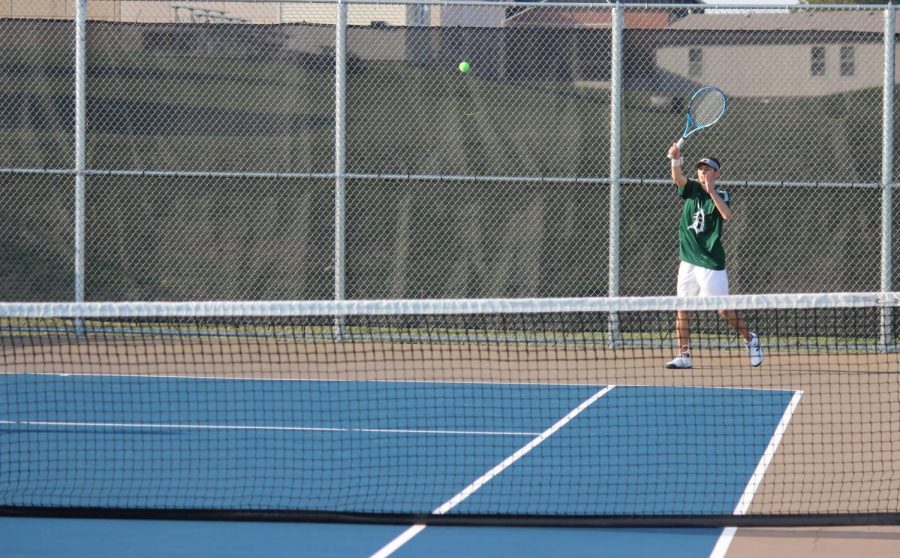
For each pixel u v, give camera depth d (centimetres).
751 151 3269
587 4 3209
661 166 3281
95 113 3359
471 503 1683
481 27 3306
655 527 1545
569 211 3297
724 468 1881
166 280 3372
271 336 3306
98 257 3372
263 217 3359
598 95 3288
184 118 3359
